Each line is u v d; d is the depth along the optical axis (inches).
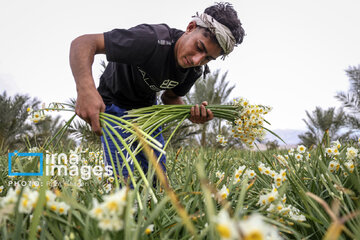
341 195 45.2
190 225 25.5
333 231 22.0
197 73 95.3
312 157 69.9
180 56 79.1
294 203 51.6
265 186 59.2
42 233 32.0
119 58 73.1
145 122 71.1
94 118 61.2
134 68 81.0
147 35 75.2
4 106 396.8
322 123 513.7
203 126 392.2
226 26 76.8
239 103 82.8
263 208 42.0
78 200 48.6
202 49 77.0
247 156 126.3
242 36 80.3
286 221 41.0
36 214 28.2
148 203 49.3
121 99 87.2
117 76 84.6
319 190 55.8
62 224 34.1
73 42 68.6
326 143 69.3
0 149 131.6
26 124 417.1
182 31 83.5
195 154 108.7
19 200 28.3
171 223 39.6
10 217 32.9
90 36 69.9
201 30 76.0
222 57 83.0
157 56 77.6
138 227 31.0
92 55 68.5
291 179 56.1
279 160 71.9
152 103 93.5
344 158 64.9
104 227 26.2
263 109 83.3
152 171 49.1
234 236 16.8
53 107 70.6
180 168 90.7
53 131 425.7
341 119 500.7
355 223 38.3
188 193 44.4
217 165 87.0
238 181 60.0
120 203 26.0
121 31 73.0
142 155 83.6
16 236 28.8
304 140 536.4
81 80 63.7
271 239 25.5
